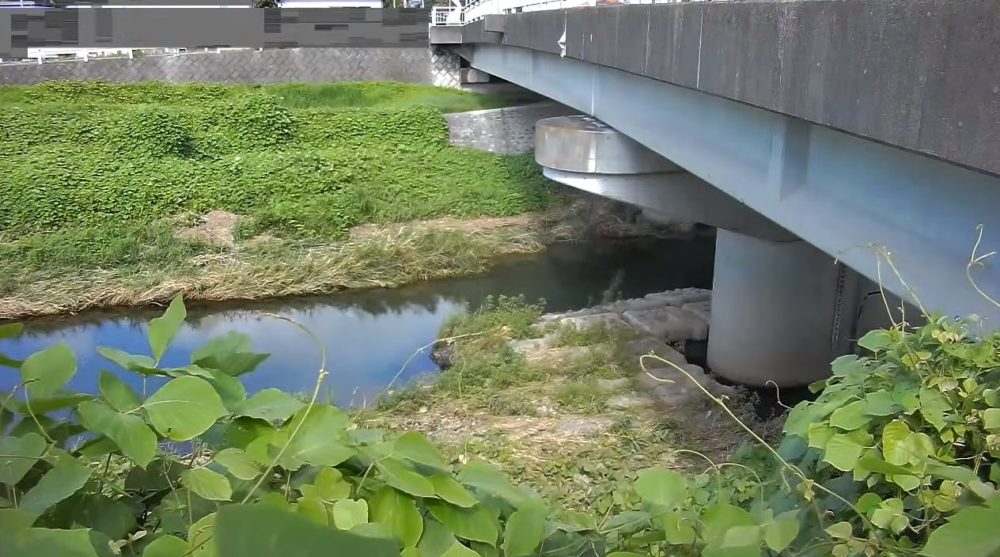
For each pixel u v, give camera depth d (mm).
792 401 10281
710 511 1808
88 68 24297
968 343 2162
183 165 18469
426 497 1641
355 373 11680
